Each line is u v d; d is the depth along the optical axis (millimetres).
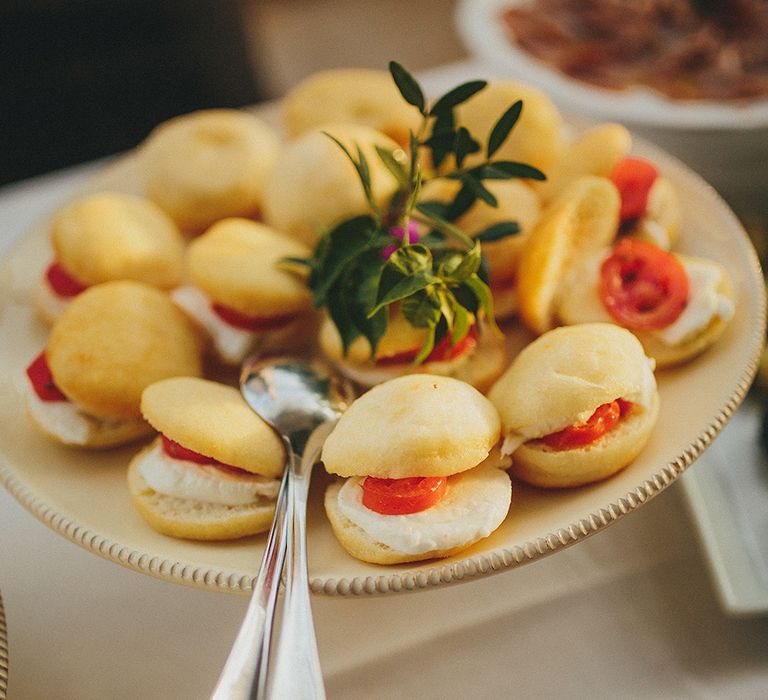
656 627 353
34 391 396
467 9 606
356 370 395
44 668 354
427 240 389
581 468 345
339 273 393
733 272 406
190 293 437
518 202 427
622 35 563
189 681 348
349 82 496
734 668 343
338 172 437
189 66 918
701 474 385
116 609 366
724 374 372
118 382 384
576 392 343
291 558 326
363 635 357
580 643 352
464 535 328
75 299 414
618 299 393
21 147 876
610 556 370
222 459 352
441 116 392
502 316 418
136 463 374
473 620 358
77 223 435
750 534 369
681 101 518
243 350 419
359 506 341
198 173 474
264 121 529
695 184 444
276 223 453
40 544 383
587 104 520
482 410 345
